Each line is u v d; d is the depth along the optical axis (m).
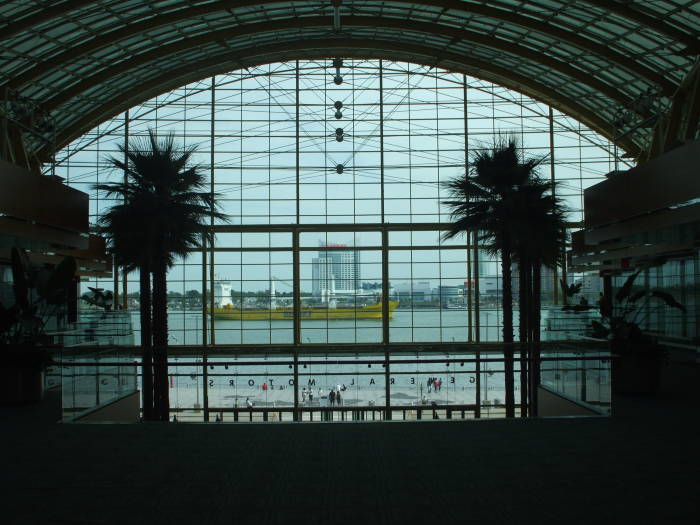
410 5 31.38
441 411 31.44
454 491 6.27
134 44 32.00
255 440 8.48
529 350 14.41
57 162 36.97
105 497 6.18
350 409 30.69
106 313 22.08
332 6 31.31
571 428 9.17
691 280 24.78
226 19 32.25
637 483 6.50
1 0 22.42
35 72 28.11
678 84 28.72
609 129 36.97
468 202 20.69
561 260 22.73
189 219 19.53
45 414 11.22
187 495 6.22
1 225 17.77
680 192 17.58
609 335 13.46
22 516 5.65
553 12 28.23
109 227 19.12
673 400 11.88
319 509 5.78
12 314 13.46
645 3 23.80
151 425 9.52
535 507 5.79
